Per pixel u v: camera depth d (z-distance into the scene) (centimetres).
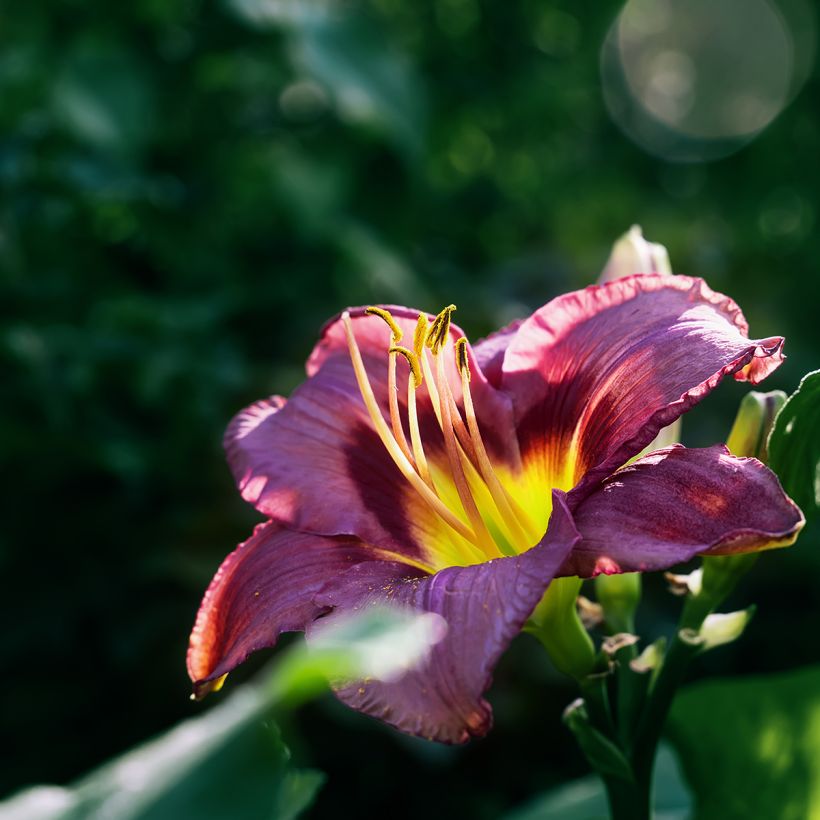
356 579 38
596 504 36
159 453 67
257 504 41
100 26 77
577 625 39
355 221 82
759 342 37
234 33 75
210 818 28
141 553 67
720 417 89
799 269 125
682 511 36
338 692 34
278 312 77
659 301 40
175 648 67
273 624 38
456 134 111
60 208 68
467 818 70
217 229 77
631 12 177
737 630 40
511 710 68
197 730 30
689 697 44
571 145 130
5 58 73
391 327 40
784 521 35
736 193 150
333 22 75
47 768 66
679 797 51
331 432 42
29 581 66
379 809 71
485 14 111
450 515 40
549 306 41
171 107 78
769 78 183
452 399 41
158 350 65
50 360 64
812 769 43
